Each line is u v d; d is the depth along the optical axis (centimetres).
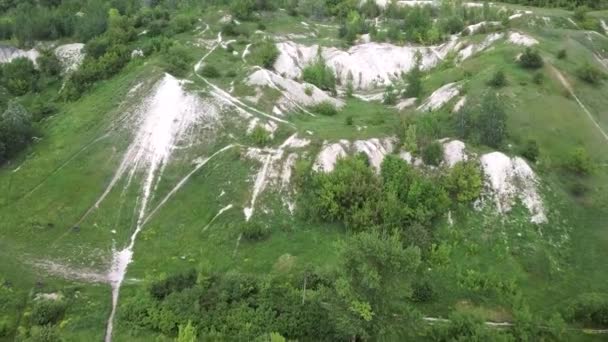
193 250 4794
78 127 6412
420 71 8588
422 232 4594
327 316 3750
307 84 7544
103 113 6531
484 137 5631
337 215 4978
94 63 7569
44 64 8200
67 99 7256
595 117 6519
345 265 3403
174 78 6794
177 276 4184
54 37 8988
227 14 9631
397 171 5134
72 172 5709
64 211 5228
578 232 4866
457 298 4175
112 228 5075
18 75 7938
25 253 4712
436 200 4928
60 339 3541
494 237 4788
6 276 4372
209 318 3766
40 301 4088
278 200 5294
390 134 5984
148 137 6047
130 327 3803
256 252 4731
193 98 6406
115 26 8694
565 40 8500
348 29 9781
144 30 8969
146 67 7112
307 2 11031
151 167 5762
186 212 5238
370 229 4709
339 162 5369
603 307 3856
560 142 5962
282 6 11025
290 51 8831
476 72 7562
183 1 10775
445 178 5228
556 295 4231
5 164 5975
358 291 3344
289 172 5488
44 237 4931
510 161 5344
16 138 6069
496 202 5112
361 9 11412
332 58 9019
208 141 5991
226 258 4678
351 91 8438
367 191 4953
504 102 6469
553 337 3694
